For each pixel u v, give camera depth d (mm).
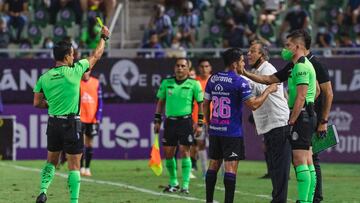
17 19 77188
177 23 78938
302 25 76938
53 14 78750
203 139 50656
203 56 68438
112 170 56156
